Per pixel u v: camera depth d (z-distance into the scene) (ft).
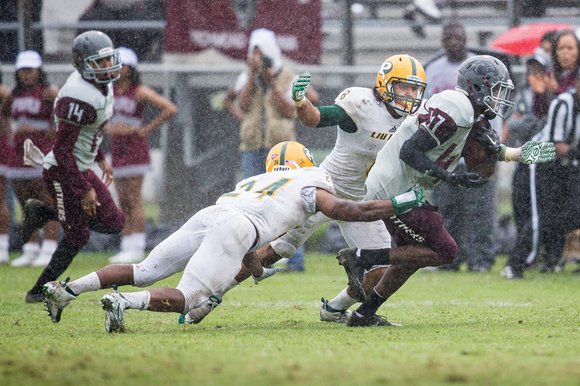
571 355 55.83
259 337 65.05
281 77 120.98
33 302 90.48
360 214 65.77
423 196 65.31
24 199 124.77
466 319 77.87
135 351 57.41
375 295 71.92
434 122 66.54
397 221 68.80
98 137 89.15
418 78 73.41
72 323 75.15
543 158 70.59
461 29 118.21
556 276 119.34
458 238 125.29
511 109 69.87
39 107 121.60
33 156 99.66
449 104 66.64
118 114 124.67
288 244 77.87
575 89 114.73
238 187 70.28
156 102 125.39
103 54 84.79
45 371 50.42
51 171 87.40
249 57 120.88
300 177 68.54
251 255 70.79
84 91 85.51
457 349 58.39
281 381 46.98
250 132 121.90
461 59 118.93
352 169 76.95
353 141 75.82
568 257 126.31
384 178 70.13
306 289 104.78
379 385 45.93
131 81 124.88
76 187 86.69
